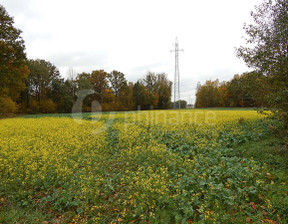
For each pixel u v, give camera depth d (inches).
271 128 400.5
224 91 2396.7
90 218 176.1
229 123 540.1
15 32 1035.9
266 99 310.0
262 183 206.4
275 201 176.9
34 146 376.2
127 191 208.4
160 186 208.1
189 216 164.6
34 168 261.7
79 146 382.9
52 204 196.9
